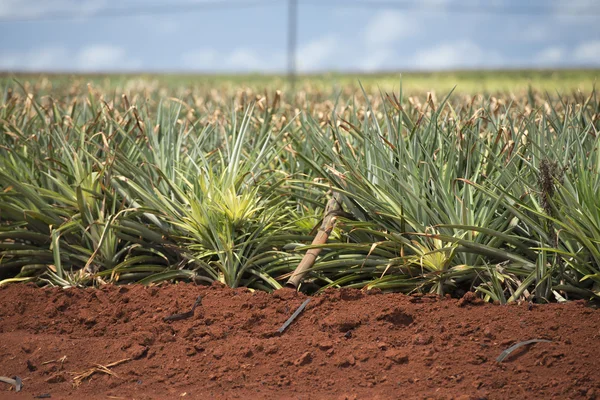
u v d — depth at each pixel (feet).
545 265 24.02
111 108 35.14
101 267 28.91
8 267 29.86
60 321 23.66
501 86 89.45
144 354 21.06
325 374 19.52
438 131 28.94
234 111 32.76
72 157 31.45
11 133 32.32
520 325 21.17
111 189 30.32
